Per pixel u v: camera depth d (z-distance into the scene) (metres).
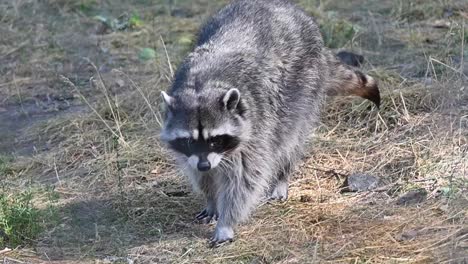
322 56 11.83
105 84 14.99
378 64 14.78
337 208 11.02
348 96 13.45
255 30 11.18
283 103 11.07
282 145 11.14
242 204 10.59
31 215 10.84
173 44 16.28
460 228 10.05
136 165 12.58
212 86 10.40
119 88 14.90
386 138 12.63
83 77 15.64
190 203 11.55
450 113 12.73
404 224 10.40
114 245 10.53
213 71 10.56
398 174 11.72
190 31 17.06
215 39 11.08
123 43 16.78
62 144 13.40
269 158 10.77
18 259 10.29
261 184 10.69
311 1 17.38
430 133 12.34
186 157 10.46
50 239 10.72
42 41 17.11
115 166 12.55
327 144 12.68
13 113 14.69
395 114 13.06
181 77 10.72
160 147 12.93
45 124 14.03
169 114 10.38
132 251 10.36
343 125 13.13
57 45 16.83
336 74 12.11
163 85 14.48
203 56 10.83
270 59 10.98
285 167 11.39
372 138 12.70
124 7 18.53
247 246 10.27
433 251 9.71
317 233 10.41
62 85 15.39
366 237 10.20
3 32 17.44
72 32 17.30
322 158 12.40
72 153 13.12
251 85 10.63
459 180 11.14
